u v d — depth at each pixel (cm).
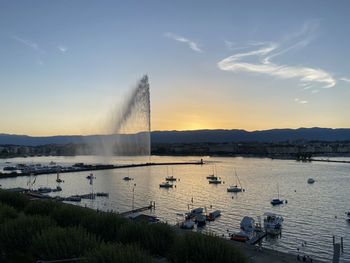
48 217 4197
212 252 3200
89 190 14425
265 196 13075
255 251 4322
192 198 12644
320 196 12925
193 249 3262
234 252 3288
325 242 7369
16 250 3644
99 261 2731
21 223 3769
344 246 7088
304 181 17550
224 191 14388
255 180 18075
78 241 3225
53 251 3130
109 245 2942
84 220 4325
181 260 3266
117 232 4012
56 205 5112
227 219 9331
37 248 3297
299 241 7425
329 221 9075
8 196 6028
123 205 11181
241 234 7362
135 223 4062
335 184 16325
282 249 6906
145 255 2811
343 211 10219
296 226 8606
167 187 15388
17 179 18525
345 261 6312
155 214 9775
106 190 14412
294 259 4175
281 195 13250
